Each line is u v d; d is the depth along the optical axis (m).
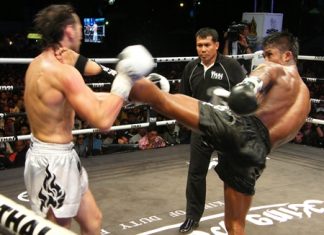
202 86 2.86
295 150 4.79
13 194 3.38
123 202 3.30
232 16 12.27
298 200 3.41
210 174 3.96
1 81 7.55
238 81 2.82
